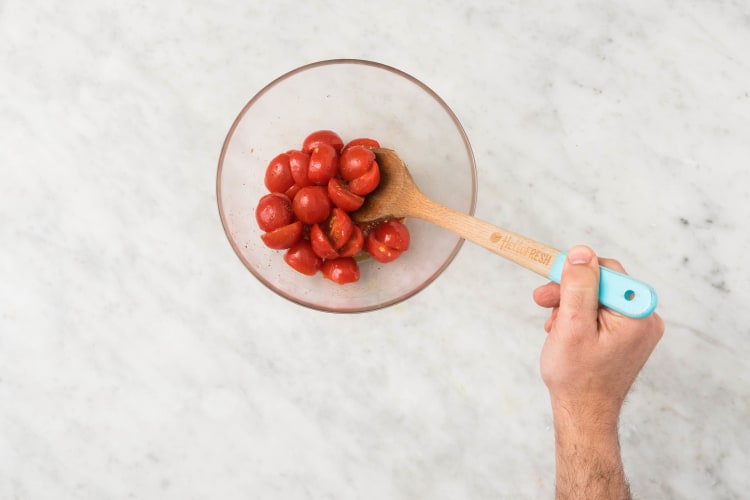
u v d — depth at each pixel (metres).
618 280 1.03
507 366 1.48
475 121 1.50
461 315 1.49
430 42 1.51
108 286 1.51
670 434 1.47
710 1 1.50
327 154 1.22
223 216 1.29
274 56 1.51
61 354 1.51
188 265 1.50
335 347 1.49
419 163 1.37
